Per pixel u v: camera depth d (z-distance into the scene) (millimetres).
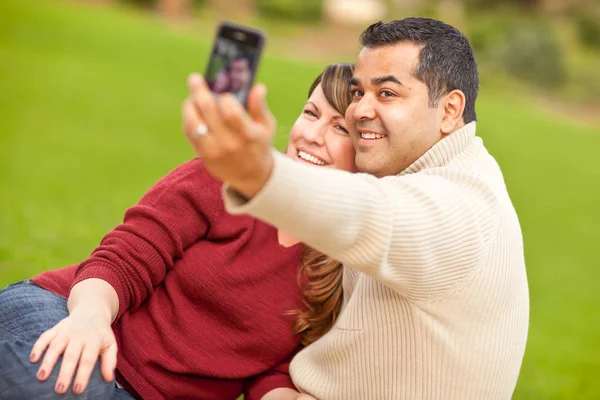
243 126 1613
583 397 5594
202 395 2576
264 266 2568
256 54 1703
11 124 12680
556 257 10875
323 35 31469
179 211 2557
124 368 2492
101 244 2547
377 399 2326
